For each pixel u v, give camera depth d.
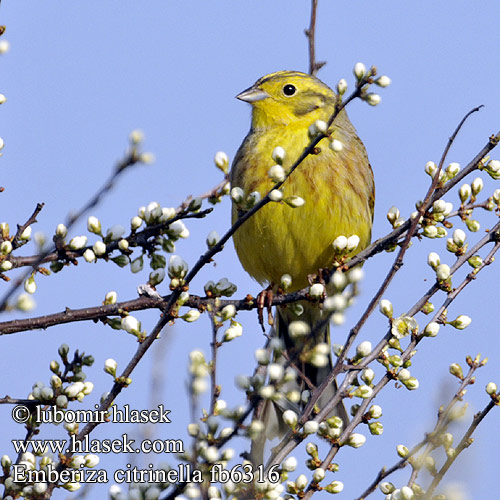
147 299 9.55
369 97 7.88
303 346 7.29
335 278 7.39
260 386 6.83
